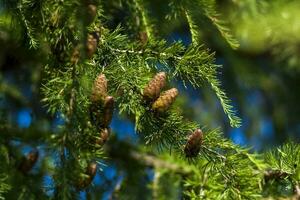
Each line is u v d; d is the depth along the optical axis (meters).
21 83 1.39
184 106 1.60
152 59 0.96
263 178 1.04
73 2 0.90
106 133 0.91
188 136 0.94
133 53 0.95
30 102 1.29
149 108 0.93
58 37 0.93
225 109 0.97
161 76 0.92
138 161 1.38
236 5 1.56
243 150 0.98
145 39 1.07
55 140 0.92
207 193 1.04
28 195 1.02
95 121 0.91
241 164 0.96
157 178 1.32
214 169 0.96
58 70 0.93
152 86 0.92
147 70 0.95
